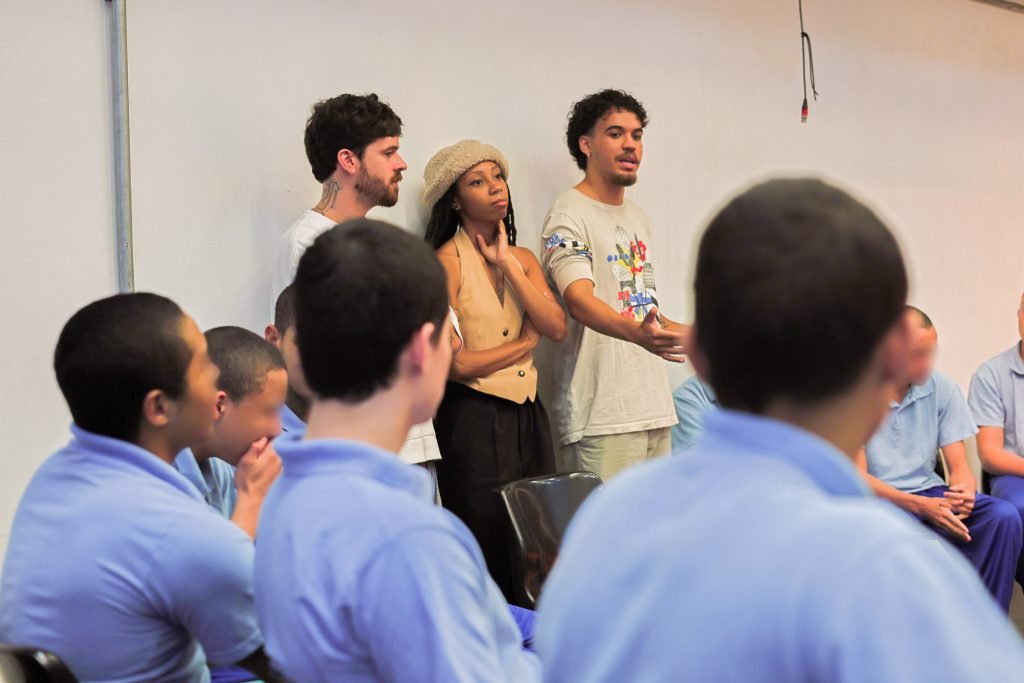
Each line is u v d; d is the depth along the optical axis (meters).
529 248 3.56
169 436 1.57
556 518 2.83
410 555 1.07
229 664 1.50
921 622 0.66
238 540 1.49
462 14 3.38
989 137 5.11
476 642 1.08
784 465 0.76
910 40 4.74
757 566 0.71
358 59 3.16
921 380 3.77
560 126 3.63
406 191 3.27
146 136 2.78
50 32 2.63
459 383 3.10
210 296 2.89
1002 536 3.71
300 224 2.81
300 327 1.19
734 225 0.78
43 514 1.52
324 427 1.19
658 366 3.47
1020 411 4.21
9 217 2.58
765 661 0.69
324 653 1.08
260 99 2.97
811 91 4.36
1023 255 5.24
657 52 3.87
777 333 0.75
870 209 0.78
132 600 1.45
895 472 3.84
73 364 1.51
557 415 3.46
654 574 0.77
